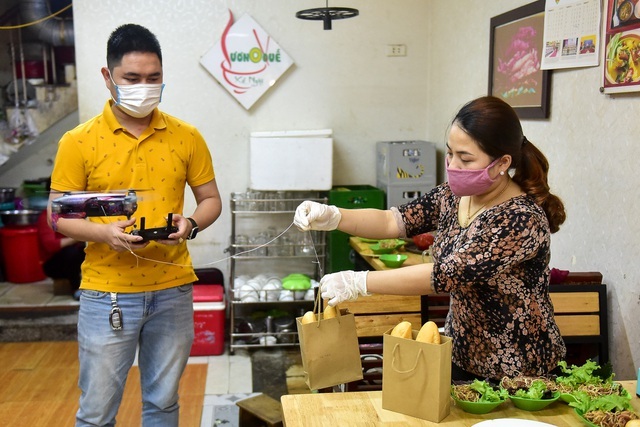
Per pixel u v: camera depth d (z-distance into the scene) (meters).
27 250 5.43
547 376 1.80
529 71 3.18
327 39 4.58
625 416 1.58
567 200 2.91
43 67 5.64
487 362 1.80
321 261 4.59
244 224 4.64
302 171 4.34
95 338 2.23
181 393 3.72
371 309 2.79
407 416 1.67
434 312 2.91
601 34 2.61
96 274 2.23
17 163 6.04
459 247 1.75
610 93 2.54
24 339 4.56
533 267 1.73
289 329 4.42
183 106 4.52
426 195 2.05
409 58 4.68
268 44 4.48
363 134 4.71
